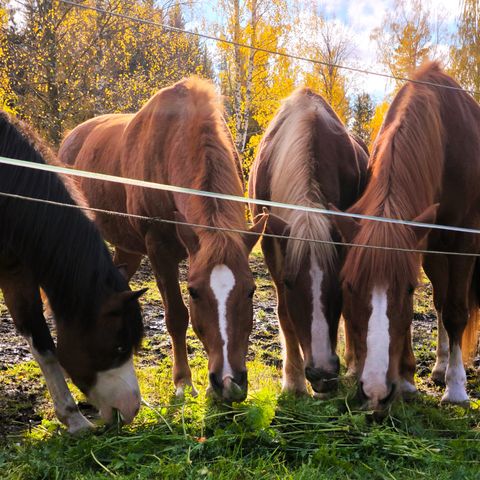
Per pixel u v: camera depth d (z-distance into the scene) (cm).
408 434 357
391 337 341
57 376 377
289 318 443
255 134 1789
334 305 394
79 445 328
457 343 459
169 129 457
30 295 378
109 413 360
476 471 306
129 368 363
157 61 1602
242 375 346
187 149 424
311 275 390
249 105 1617
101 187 543
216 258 356
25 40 1364
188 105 455
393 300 344
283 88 1752
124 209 518
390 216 375
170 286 461
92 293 350
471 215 467
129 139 501
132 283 826
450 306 462
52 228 353
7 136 367
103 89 1494
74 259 351
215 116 430
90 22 1459
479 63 1769
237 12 1662
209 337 354
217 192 391
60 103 1367
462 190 455
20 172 356
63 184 366
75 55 1406
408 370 453
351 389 413
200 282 356
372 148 456
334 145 466
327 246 392
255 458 319
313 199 421
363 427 347
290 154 443
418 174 404
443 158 443
